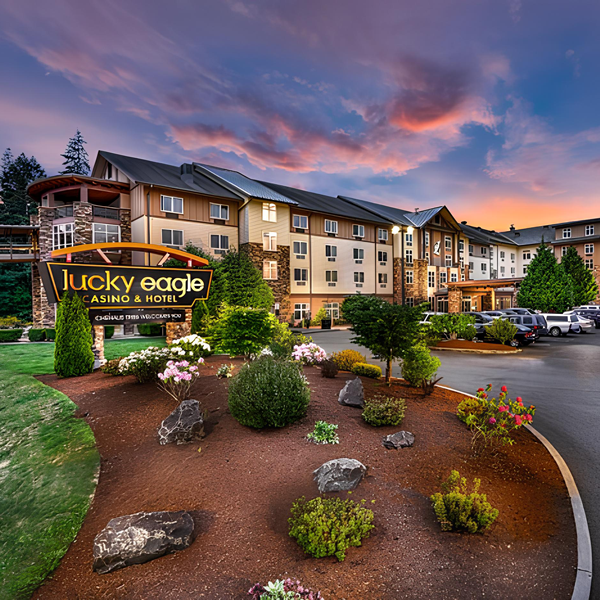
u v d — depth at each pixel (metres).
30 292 40.06
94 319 12.02
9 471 6.24
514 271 63.03
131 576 3.55
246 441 6.02
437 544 3.82
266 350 11.09
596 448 6.33
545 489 4.95
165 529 3.88
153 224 26.06
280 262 32.09
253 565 3.58
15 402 9.37
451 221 48.97
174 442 6.16
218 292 16.31
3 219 44.72
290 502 4.50
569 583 3.32
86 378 10.88
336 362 11.66
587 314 31.98
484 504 4.05
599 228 47.84
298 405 6.43
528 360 15.23
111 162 27.58
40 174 61.03
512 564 3.57
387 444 5.86
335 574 3.43
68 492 5.30
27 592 3.58
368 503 4.44
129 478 5.42
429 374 9.18
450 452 5.80
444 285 47.91
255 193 30.55
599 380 11.41
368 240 40.62
